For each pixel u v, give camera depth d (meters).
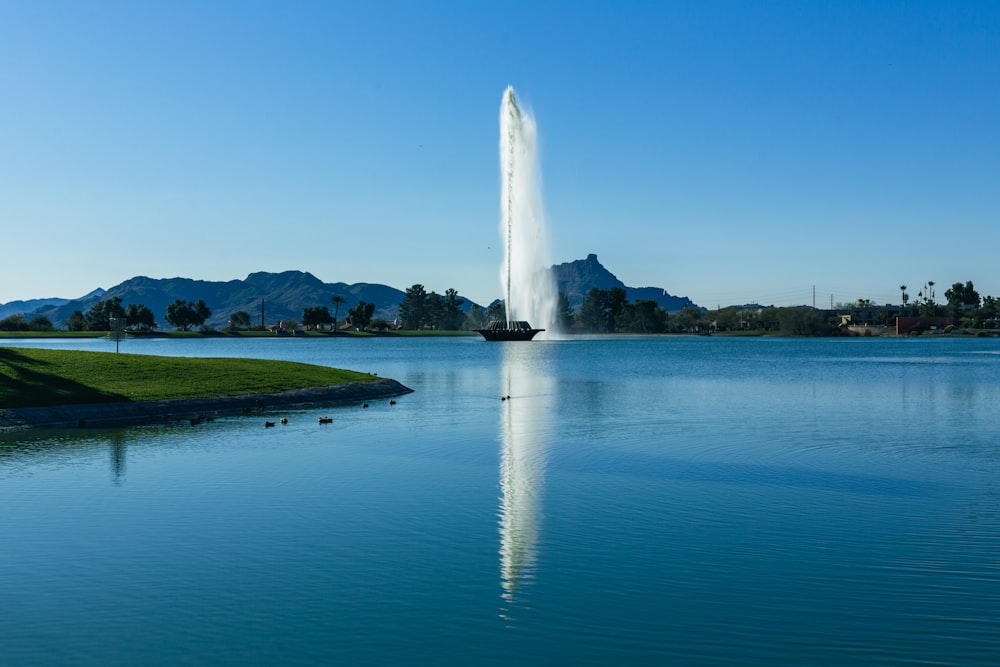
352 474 34.38
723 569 21.48
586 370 120.62
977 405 64.56
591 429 49.31
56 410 51.66
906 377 100.88
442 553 23.08
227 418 55.03
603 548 23.45
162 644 17.22
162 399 57.41
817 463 37.03
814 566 21.72
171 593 20.02
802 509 27.91
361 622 18.25
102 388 58.59
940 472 34.69
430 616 18.53
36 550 23.41
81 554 23.02
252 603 19.33
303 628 17.91
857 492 30.66
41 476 33.97
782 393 77.12
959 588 19.95
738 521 26.31
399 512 27.75
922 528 25.31
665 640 17.23
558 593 19.88
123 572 21.53
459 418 55.53
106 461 37.62
